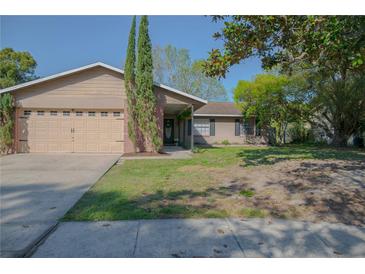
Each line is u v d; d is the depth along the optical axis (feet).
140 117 37.35
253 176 20.58
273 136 67.87
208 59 19.16
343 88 49.01
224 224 10.73
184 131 59.26
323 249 8.72
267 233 9.89
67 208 12.67
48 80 38.09
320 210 12.50
